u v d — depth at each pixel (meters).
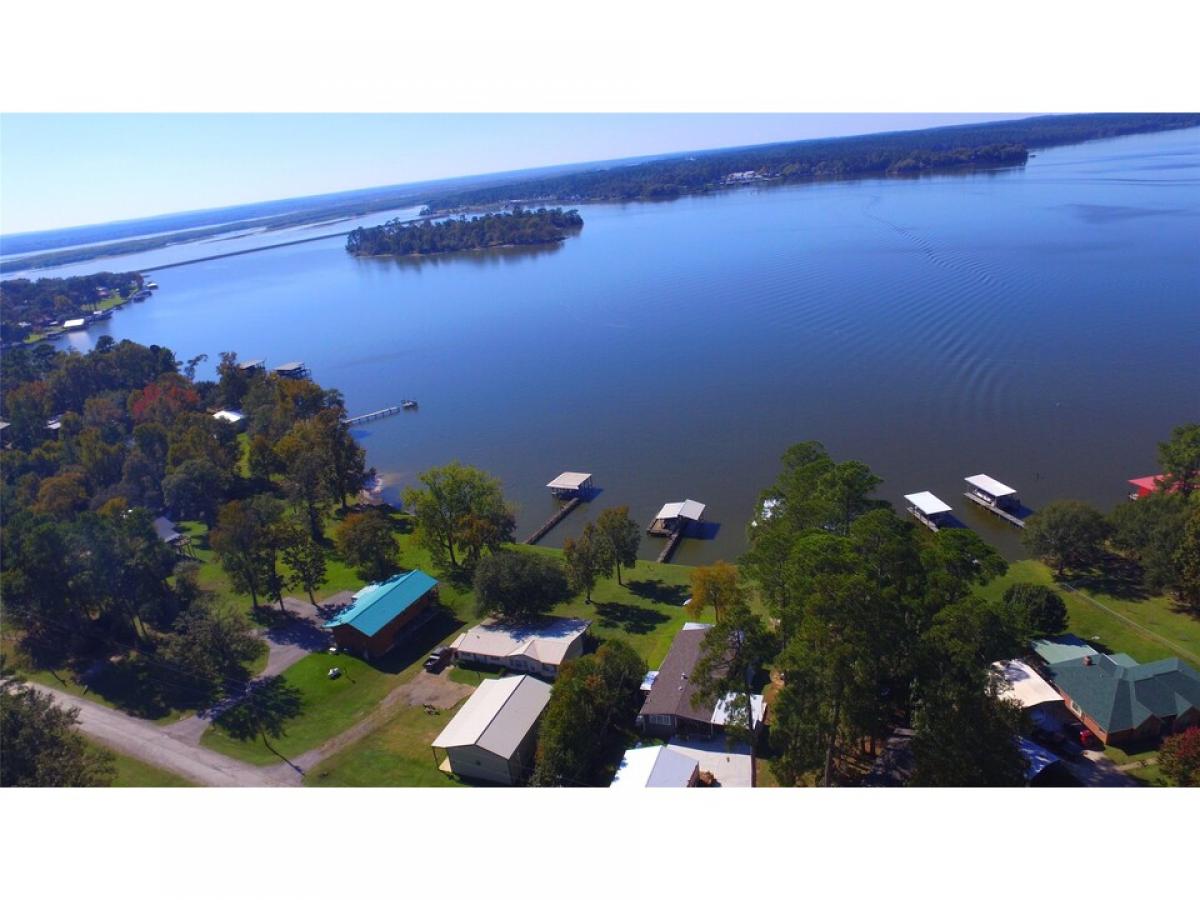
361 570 74.56
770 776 43.34
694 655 52.50
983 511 81.00
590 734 45.53
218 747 48.53
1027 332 130.00
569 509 91.56
